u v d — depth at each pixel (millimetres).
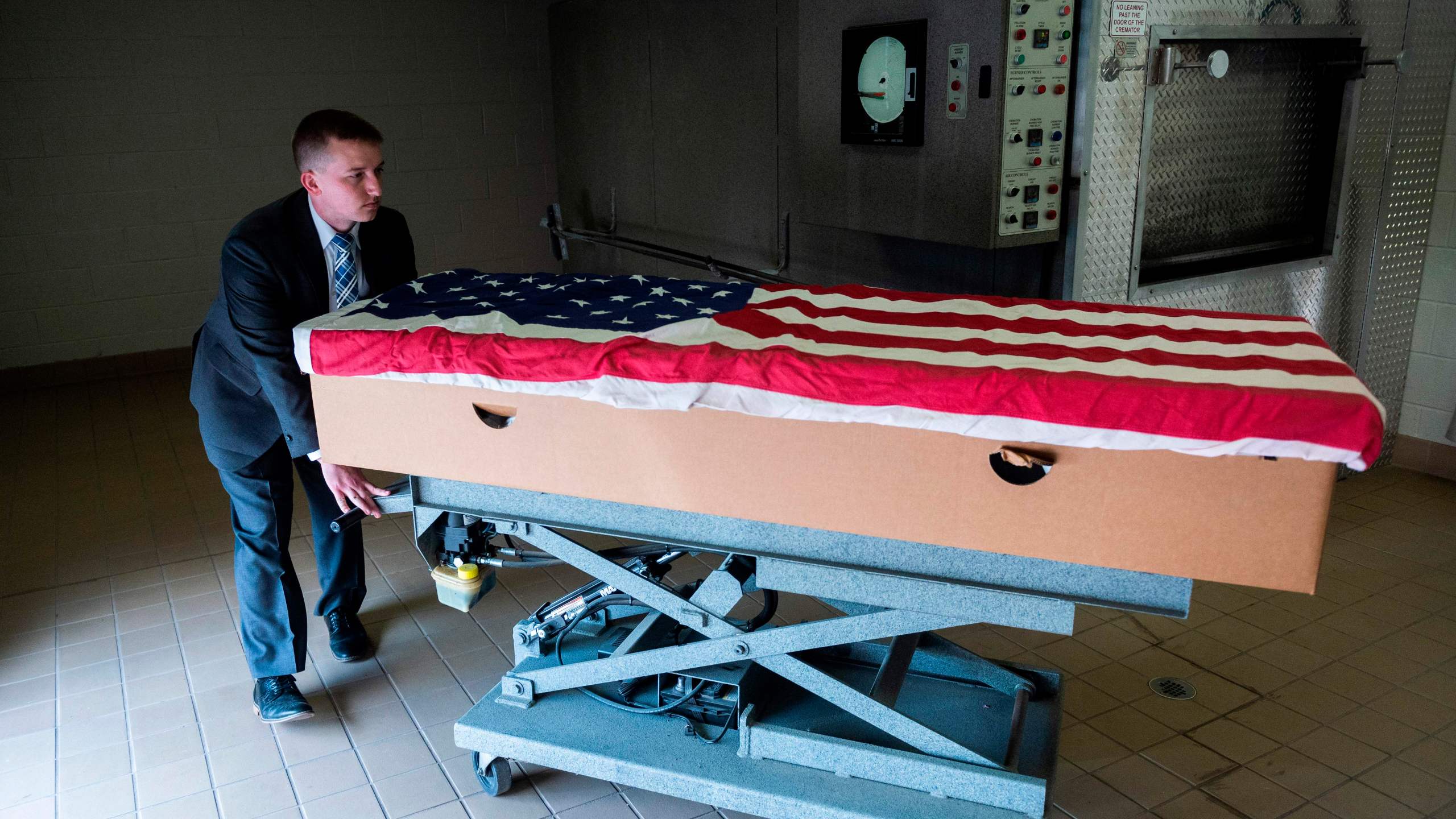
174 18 5598
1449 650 2789
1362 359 3941
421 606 3182
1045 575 1625
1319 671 2699
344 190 2195
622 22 5055
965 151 2957
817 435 1606
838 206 3535
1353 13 3387
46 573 3436
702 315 2006
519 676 2270
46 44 5352
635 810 2217
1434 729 2436
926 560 1701
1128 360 1620
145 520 3873
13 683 2760
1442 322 3945
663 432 1707
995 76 2801
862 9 3223
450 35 6355
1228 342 1756
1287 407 1323
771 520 1697
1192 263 3441
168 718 2590
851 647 2469
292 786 2316
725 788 1998
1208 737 2416
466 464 1878
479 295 2221
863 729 2182
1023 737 2166
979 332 1868
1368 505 3783
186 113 5746
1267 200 3557
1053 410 1434
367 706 2635
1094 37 2857
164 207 5820
